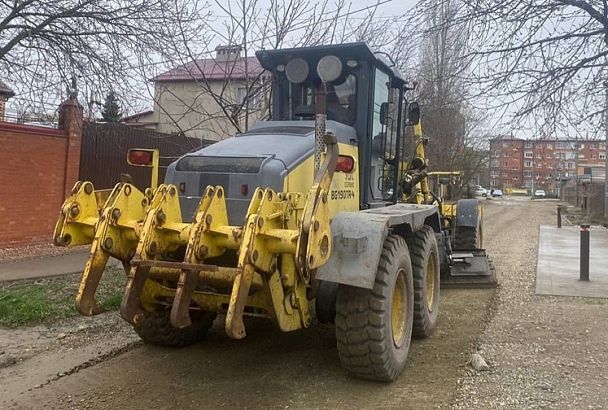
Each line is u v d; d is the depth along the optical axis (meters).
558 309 7.32
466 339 6.02
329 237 4.07
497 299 7.92
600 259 11.89
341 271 4.29
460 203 10.05
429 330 6.07
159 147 14.30
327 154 4.16
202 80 10.68
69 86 9.81
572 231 19.06
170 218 4.26
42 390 4.57
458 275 8.75
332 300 4.75
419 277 5.84
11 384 4.70
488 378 4.82
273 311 4.14
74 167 12.34
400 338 4.98
